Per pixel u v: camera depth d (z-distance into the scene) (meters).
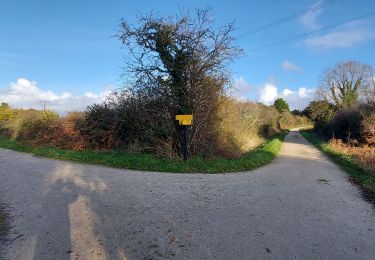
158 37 15.13
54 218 6.66
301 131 65.00
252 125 28.72
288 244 5.42
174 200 8.08
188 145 14.91
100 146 19.86
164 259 4.86
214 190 9.26
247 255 4.99
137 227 6.14
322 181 11.37
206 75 15.47
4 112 43.91
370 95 25.44
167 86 15.59
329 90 48.47
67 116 22.58
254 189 9.52
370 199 8.86
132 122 17.48
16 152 20.73
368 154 17.00
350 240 5.68
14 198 8.33
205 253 5.05
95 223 6.36
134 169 12.89
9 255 4.97
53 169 13.01
